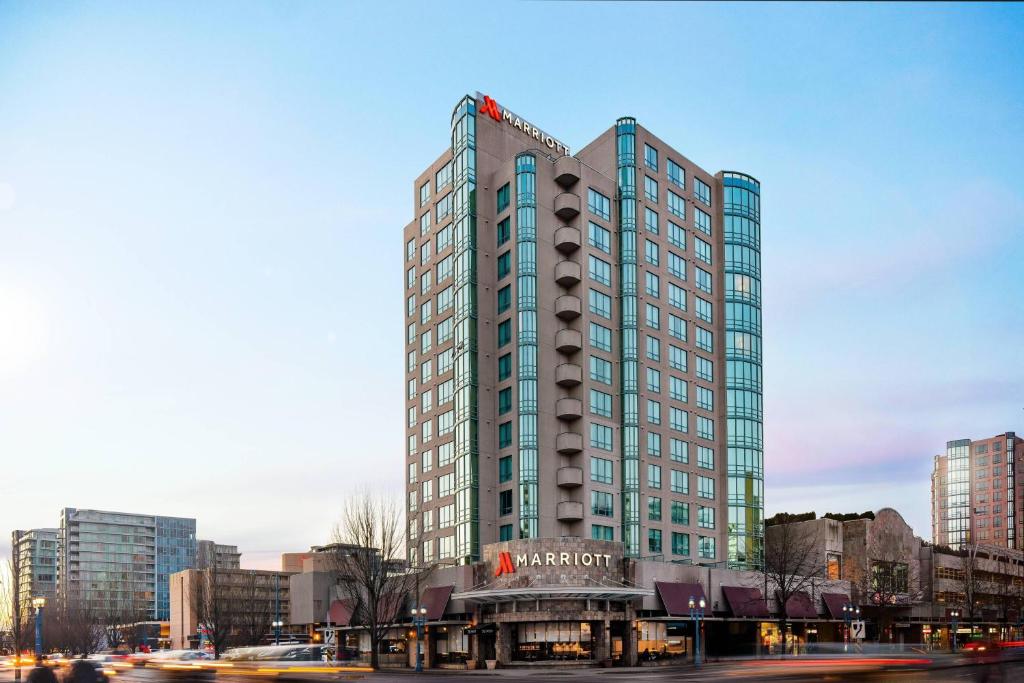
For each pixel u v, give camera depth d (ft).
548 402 271.69
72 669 169.27
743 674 164.66
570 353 278.46
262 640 393.50
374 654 232.12
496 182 296.51
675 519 287.48
